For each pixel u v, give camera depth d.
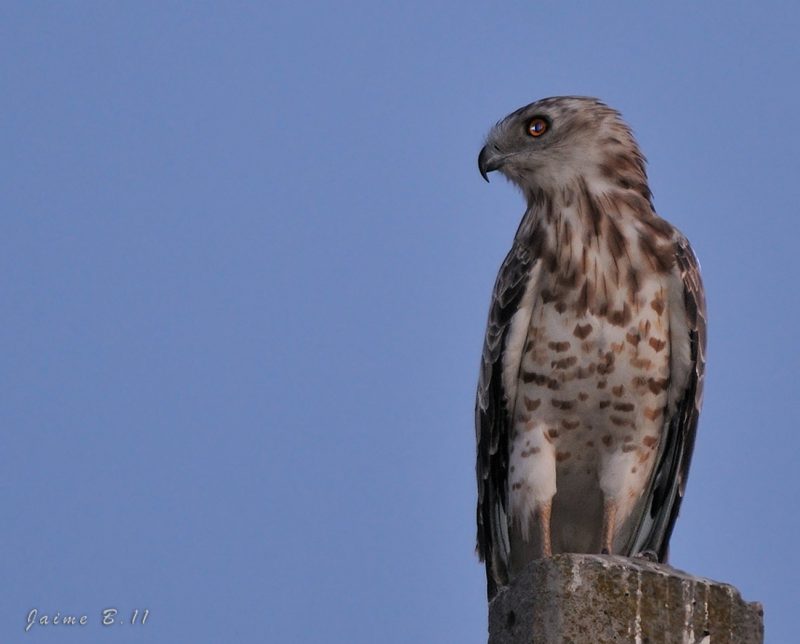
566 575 9.59
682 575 9.78
